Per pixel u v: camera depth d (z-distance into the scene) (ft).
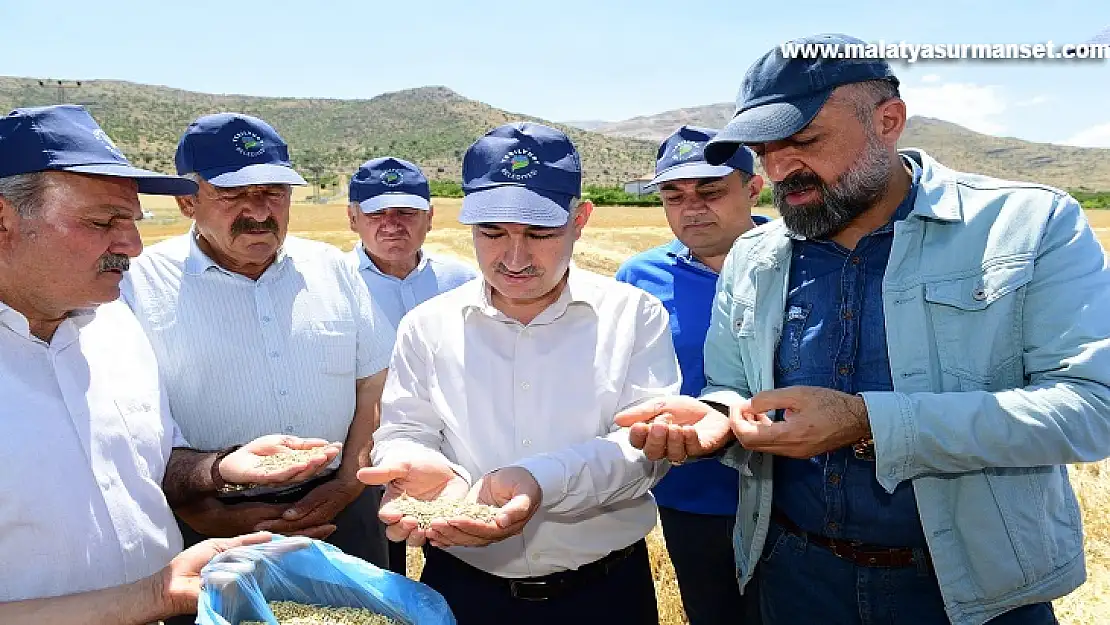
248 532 10.99
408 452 9.00
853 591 8.94
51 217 7.39
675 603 16.90
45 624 7.05
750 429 8.04
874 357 8.70
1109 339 7.55
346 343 12.41
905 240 8.38
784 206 8.64
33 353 7.84
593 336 9.52
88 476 7.96
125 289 11.09
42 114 7.48
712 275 13.79
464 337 9.62
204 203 11.09
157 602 7.23
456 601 9.73
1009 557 8.21
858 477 8.73
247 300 11.68
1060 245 7.86
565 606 9.54
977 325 8.11
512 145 8.68
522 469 8.29
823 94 7.87
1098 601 18.16
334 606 7.63
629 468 8.87
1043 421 7.43
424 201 18.35
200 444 11.57
